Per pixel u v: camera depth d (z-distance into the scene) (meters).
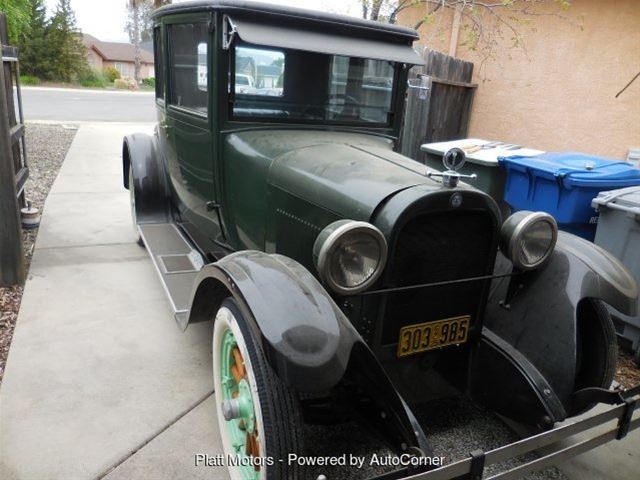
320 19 2.74
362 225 1.83
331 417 2.15
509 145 4.84
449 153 2.09
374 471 2.27
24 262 3.97
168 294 2.89
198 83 3.05
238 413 2.02
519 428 2.44
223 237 3.24
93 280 3.99
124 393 2.72
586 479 2.39
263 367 1.81
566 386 2.24
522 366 2.29
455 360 2.46
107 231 5.08
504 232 2.25
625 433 2.18
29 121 13.23
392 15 5.93
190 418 2.57
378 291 2.01
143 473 2.22
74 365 2.92
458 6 6.32
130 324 3.40
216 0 2.60
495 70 6.58
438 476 1.70
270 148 2.72
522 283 2.46
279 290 1.76
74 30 39.97
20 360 2.93
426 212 2.01
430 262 2.14
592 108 5.84
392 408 1.85
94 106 19.31
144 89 38.34
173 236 3.96
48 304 3.58
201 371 2.95
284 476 1.76
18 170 4.65
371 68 3.11
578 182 3.70
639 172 3.85
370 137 3.14
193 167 3.31
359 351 1.75
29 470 2.19
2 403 2.57
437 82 6.03
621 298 2.27
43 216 5.43
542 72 6.20
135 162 4.31
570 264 2.36
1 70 3.43
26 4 8.81
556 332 2.29
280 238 2.58
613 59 5.62
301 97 2.98
